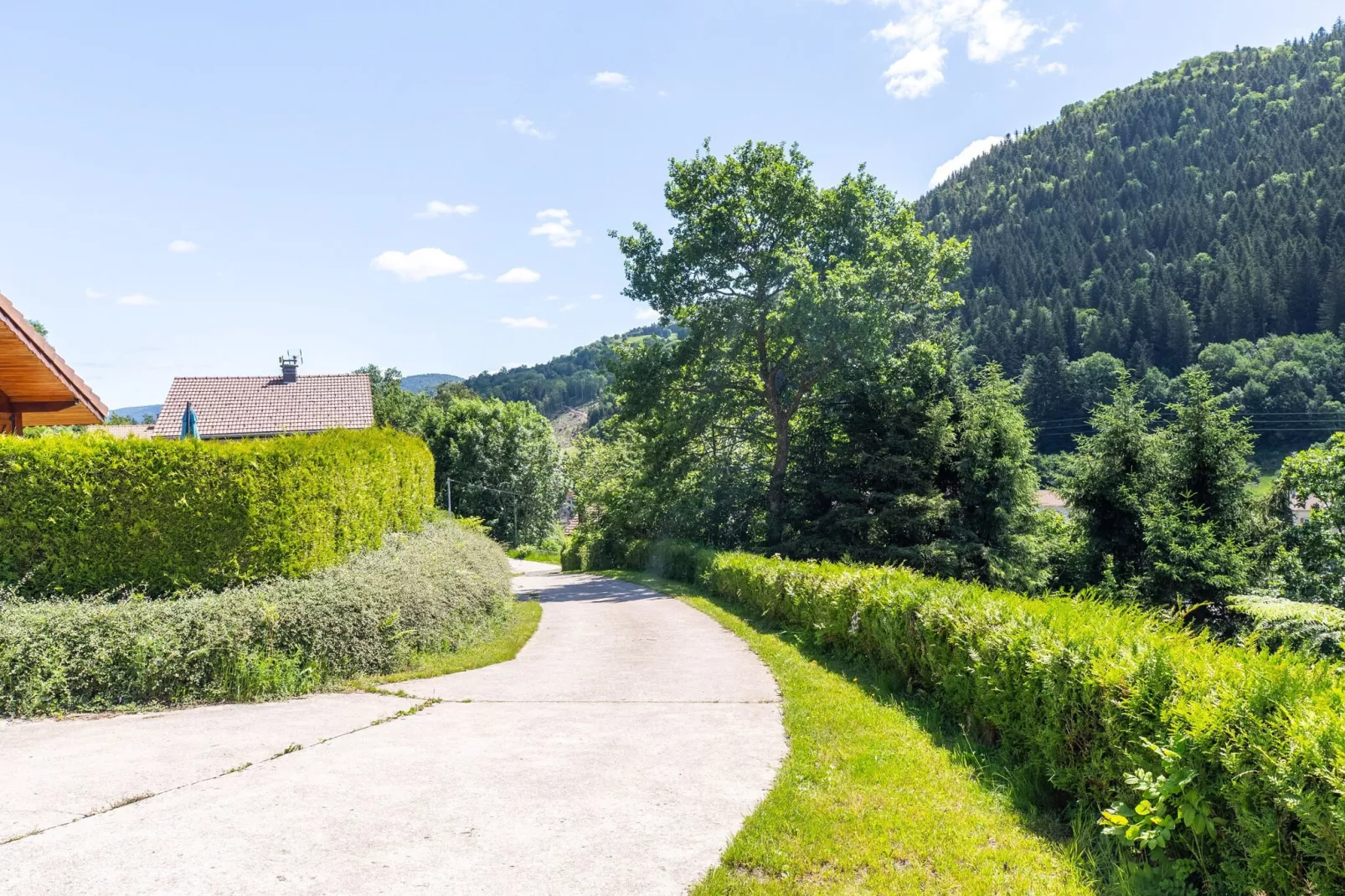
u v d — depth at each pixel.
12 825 4.37
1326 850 3.14
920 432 28.36
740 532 33.28
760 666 10.03
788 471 32.97
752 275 30.53
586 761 5.74
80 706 7.09
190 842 4.16
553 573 41.94
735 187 30.47
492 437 69.69
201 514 9.30
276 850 4.09
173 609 7.91
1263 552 22.89
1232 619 22.03
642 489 34.91
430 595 10.70
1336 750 3.17
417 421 72.81
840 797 5.01
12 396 12.47
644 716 7.23
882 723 6.88
